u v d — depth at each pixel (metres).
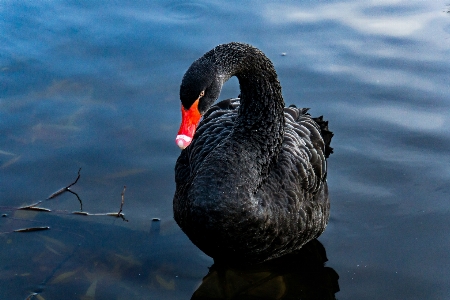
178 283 6.85
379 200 8.16
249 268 7.23
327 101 9.76
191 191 6.37
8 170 8.31
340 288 6.82
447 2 12.23
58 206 7.89
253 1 12.35
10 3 11.95
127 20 11.50
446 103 9.66
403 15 11.85
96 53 10.55
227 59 6.46
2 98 9.44
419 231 7.61
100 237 7.48
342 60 10.62
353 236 7.62
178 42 10.86
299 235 6.96
